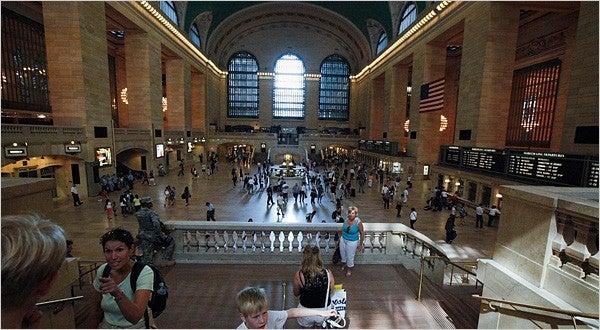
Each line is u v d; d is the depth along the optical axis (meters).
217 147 44.25
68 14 16.89
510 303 2.84
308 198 19.95
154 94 26.53
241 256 5.79
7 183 2.57
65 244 1.21
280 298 4.33
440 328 3.65
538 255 2.93
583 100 12.61
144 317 2.03
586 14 12.50
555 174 10.99
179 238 5.87
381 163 31.12
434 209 16.88
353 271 5.35
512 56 17.94
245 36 49.50
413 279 5.13
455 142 21.22
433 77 26.36
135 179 24.75
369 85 43.22
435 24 24.19
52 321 2.83
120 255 1.98
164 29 28.20
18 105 20.36
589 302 2.42
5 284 0.98
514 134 25.16
